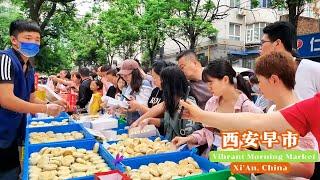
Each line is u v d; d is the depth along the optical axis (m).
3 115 2.71
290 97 1.71
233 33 20.97
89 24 24.45
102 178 1.92
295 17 9.91
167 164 2.43
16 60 2.74
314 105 1.47
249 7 20.81
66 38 19.62
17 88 2.79
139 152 2.75
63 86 6.93
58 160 2.52
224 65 2.55
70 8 16.59
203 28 14.28
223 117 1.68
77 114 4.67
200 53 21.69
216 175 1.95
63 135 3.50
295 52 2.49
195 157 2.54
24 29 2.74
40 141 3.20
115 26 19.12
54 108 2.79
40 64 19.48
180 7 13.95
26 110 2.68
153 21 15.34
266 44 2.56
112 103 4.20
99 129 3.73
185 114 1.85
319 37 6.64
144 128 3.27
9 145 2.78
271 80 1.71
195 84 3.18
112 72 5.66
